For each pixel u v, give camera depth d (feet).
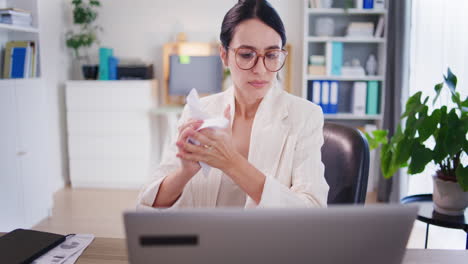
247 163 2.92
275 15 3.23
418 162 5.41
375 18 12.76
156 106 13.56
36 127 9.69
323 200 3.24
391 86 11.06
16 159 8.89
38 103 9.77
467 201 5.49
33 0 9.77
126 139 12.73
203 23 13.57
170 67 13.12
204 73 13.10
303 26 12.46
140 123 12.62
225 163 2.89
